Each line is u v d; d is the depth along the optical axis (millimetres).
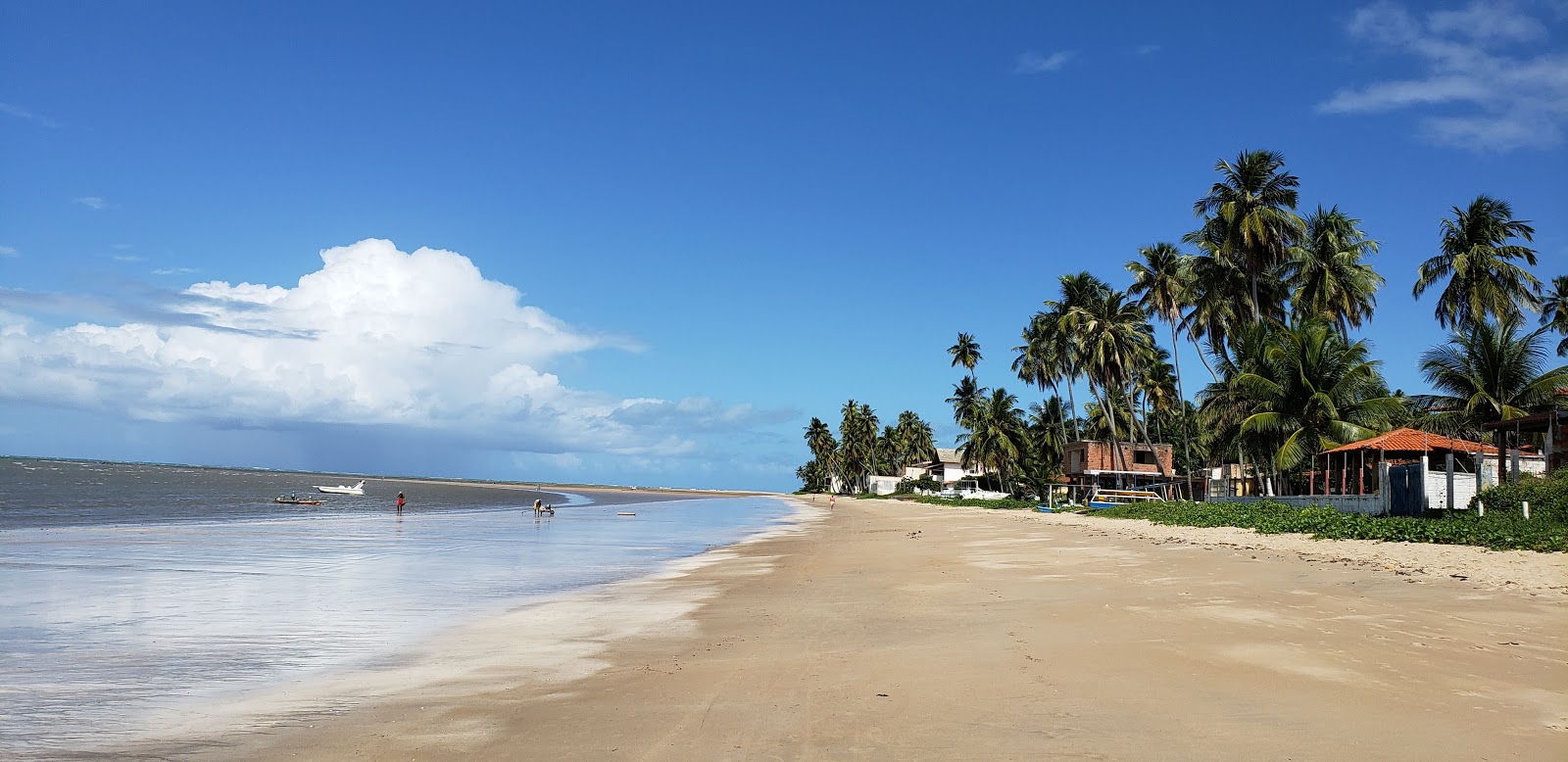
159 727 7633
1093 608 12594
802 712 7492
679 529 45281
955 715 7242
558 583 19125
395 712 7988
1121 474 65250
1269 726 6695
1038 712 7246
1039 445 92875
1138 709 7242
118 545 28984
